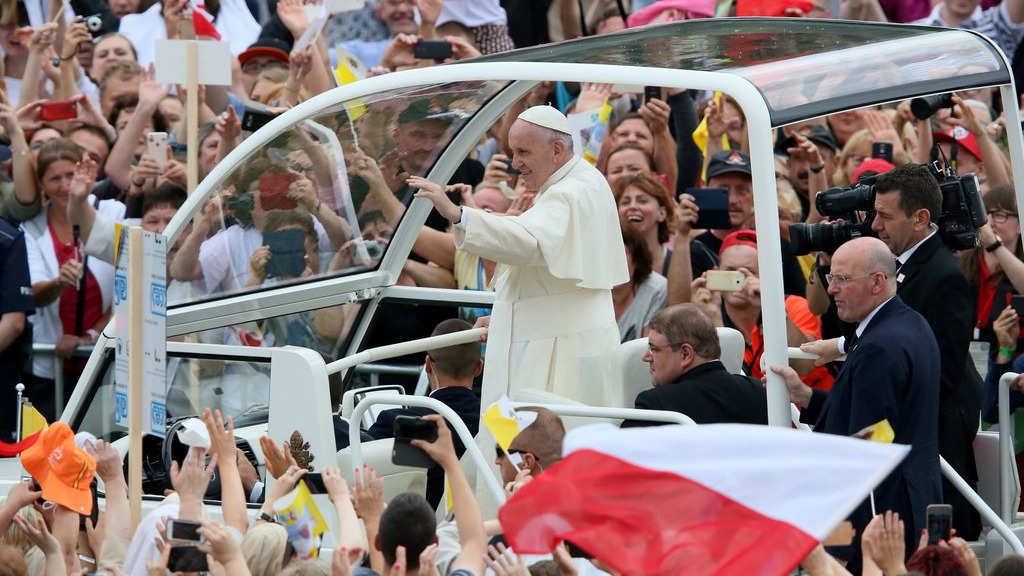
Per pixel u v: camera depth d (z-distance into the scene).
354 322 29.34
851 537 20.30
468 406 24.58
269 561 18.08
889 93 21.83
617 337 24.50
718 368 22.50
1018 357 25.92
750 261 31.08
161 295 21.00
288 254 27.52
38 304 33.53
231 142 33.66
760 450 14.73
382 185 28.41
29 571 21.23
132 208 34.16
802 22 26.75
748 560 14.47
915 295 22.94
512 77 23.34
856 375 20.45
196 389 25.36
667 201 33.19
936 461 20.75
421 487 23.53
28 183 33.53
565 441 15.02
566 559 16.14
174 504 20.98
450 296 29.30
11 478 26.98
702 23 27.64
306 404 22.25
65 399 33.16
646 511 14.84
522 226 22.91
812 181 34.09
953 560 16.67
